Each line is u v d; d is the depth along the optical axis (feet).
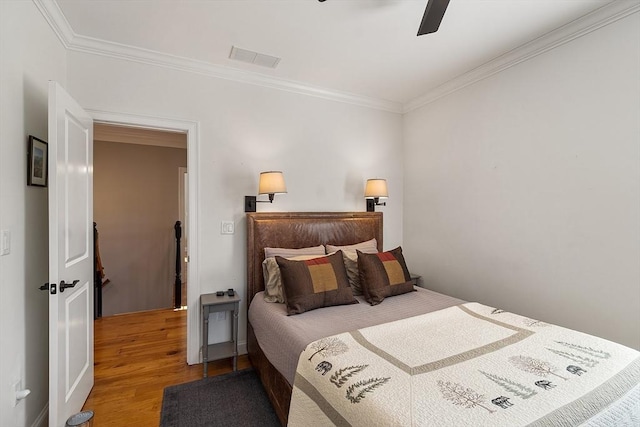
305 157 10.05
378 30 6.97
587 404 3.39
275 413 6.24
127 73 7.74
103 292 14.53
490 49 7.84
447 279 10.15
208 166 8.64
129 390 7.06
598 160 6.45
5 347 4.57
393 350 4.72
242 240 9.08
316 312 6.88
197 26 6.81
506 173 8.30
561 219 7.11
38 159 5.62
